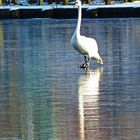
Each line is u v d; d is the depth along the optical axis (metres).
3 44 26.12
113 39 27.34
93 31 32.00
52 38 28.41
